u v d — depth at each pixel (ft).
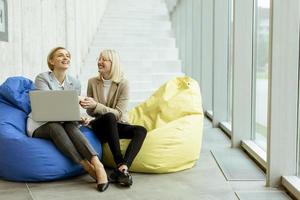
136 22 28.86
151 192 9.49
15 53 13.56
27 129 10.67
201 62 22.58
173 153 11.14
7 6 12.82
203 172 11.27
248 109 14.43
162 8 32.27
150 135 11.13
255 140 14.34
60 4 18.95
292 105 9.65
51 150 10.20
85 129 11.23
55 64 11.09
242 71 14.28
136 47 25.91
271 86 9.60
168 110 12.81
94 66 23.56
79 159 10.13
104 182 9.71
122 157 10.39
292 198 9.02
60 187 9.92
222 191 9.55
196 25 24.29
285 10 9.32
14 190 9.71
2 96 11.41
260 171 11.31
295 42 9.45
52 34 17.69
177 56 26.68
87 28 25.20
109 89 11.64
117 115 11.25
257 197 9.07
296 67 9.52
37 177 10.19
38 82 10.93
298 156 9.82
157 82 23.81
